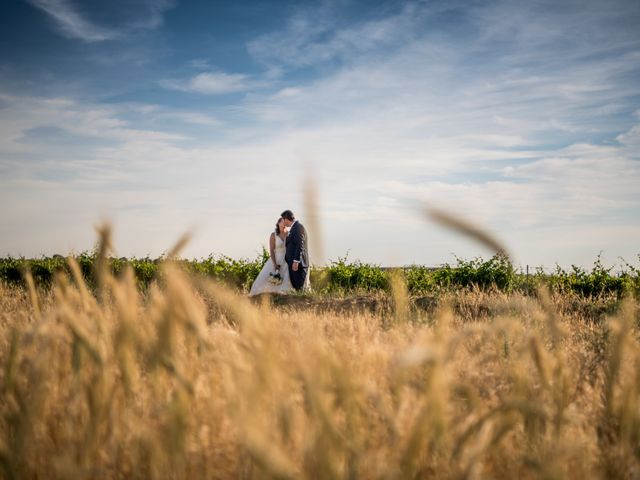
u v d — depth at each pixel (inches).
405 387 98.1
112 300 131.6
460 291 401.4
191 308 86.4
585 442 99.6
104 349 99.0
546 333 168.9
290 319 186.4
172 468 86.2
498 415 86.7
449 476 85.1
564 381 98.0
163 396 100.4
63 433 97.7
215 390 101.4
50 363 109.7
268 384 79.0
